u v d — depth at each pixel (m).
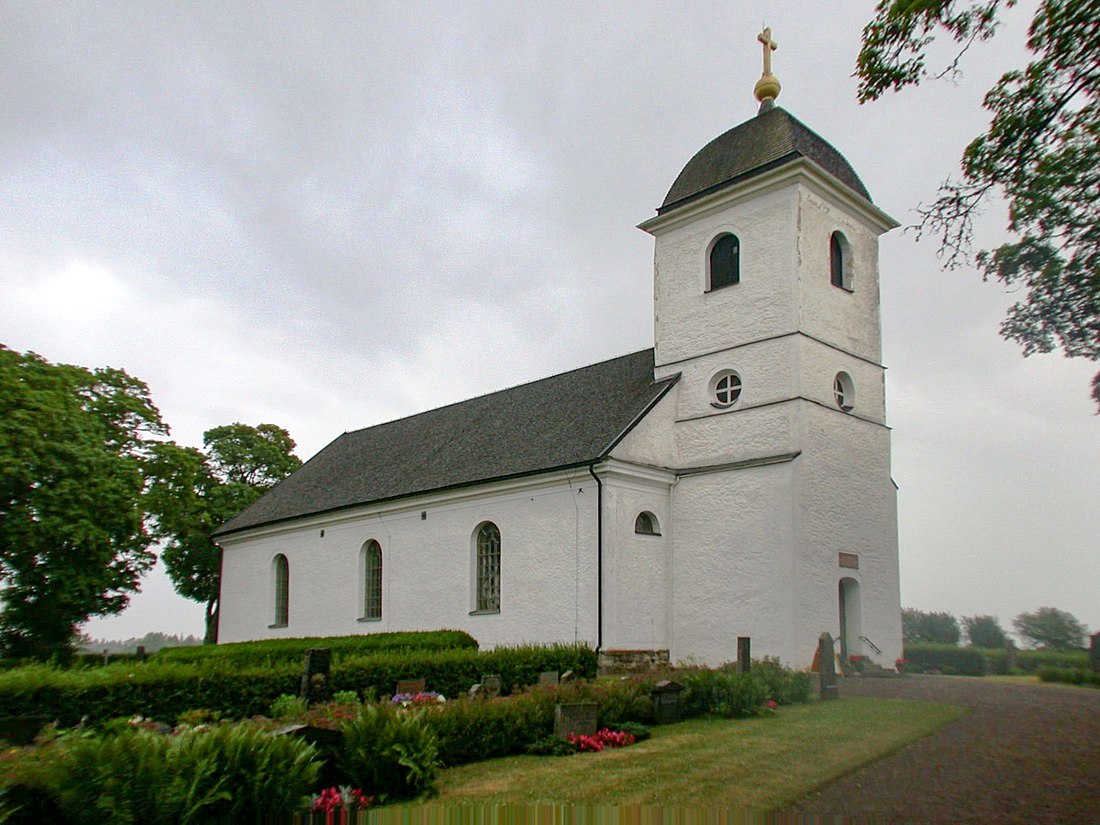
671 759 11.42
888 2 10.42
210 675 14.44
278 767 8.77
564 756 12.11
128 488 32.56
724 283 24.67
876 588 23.12
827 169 24.56
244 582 37.28
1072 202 10.35
